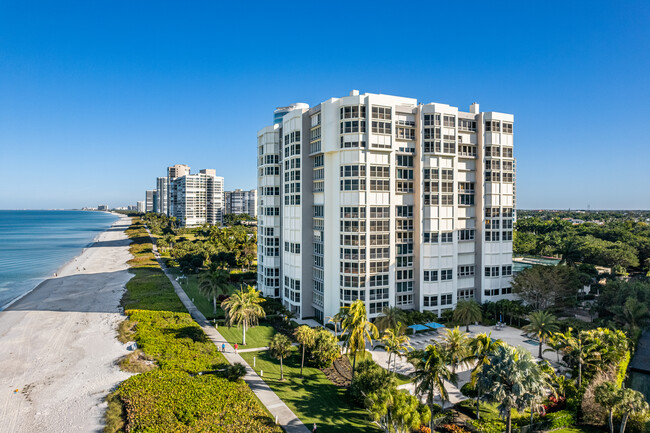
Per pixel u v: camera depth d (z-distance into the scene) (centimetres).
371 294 7175
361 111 6962
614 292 7256
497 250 8088
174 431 3803
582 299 9056
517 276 7962
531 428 3969
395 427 3603
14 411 4431
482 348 4084
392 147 7188
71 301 9438
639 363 5875
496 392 3447
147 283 11044
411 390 4838
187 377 5044
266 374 5341
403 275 7594
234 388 4762
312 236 7931
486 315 7644
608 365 4728
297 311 8062
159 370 5281
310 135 7838
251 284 10800
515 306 7231
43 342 6606
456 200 7756
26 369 5547
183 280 11631
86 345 6431
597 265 11438
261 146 9206
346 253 7106
